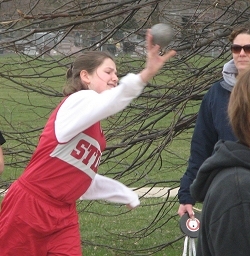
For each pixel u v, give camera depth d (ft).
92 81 37.73
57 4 63.36
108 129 66.64
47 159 36.37
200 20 63.87
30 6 59.72
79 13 57.72
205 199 21.57
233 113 21.49
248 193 20.27
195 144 40.06
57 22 65.82
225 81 38.83
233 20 65.05
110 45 66.90
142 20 63.46
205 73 61.41
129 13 60.59
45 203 36.70
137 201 40.32
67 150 36.17
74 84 38.01
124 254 74.74
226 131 38.01
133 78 31.35
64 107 35.37
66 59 67.87
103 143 37.76
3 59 72.95
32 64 71.87
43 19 56.08
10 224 37.04
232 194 20.43
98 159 37.65
